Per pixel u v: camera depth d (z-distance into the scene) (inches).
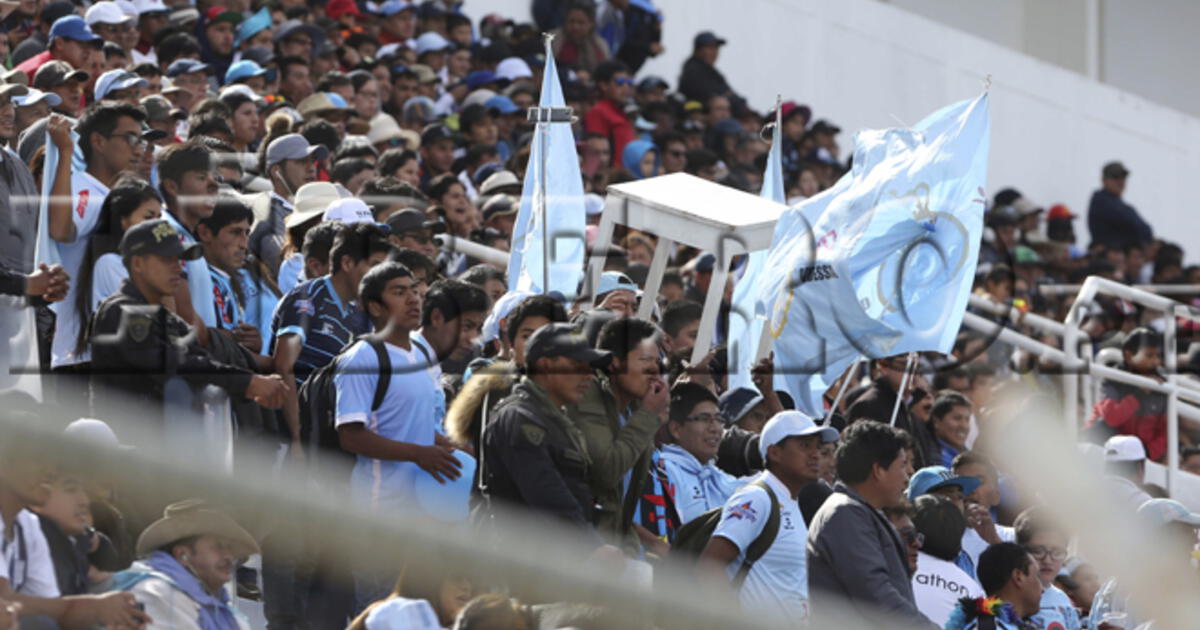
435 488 746.8
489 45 1847.9
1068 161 2571.4
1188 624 962.1
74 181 791.1
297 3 1729.8
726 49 2269.9
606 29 2018.9
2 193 804.0
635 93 2009.1
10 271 753.6
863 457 728.3
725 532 748.0
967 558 908.6
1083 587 969.5
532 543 679.1
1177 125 2699.3
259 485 689.6
